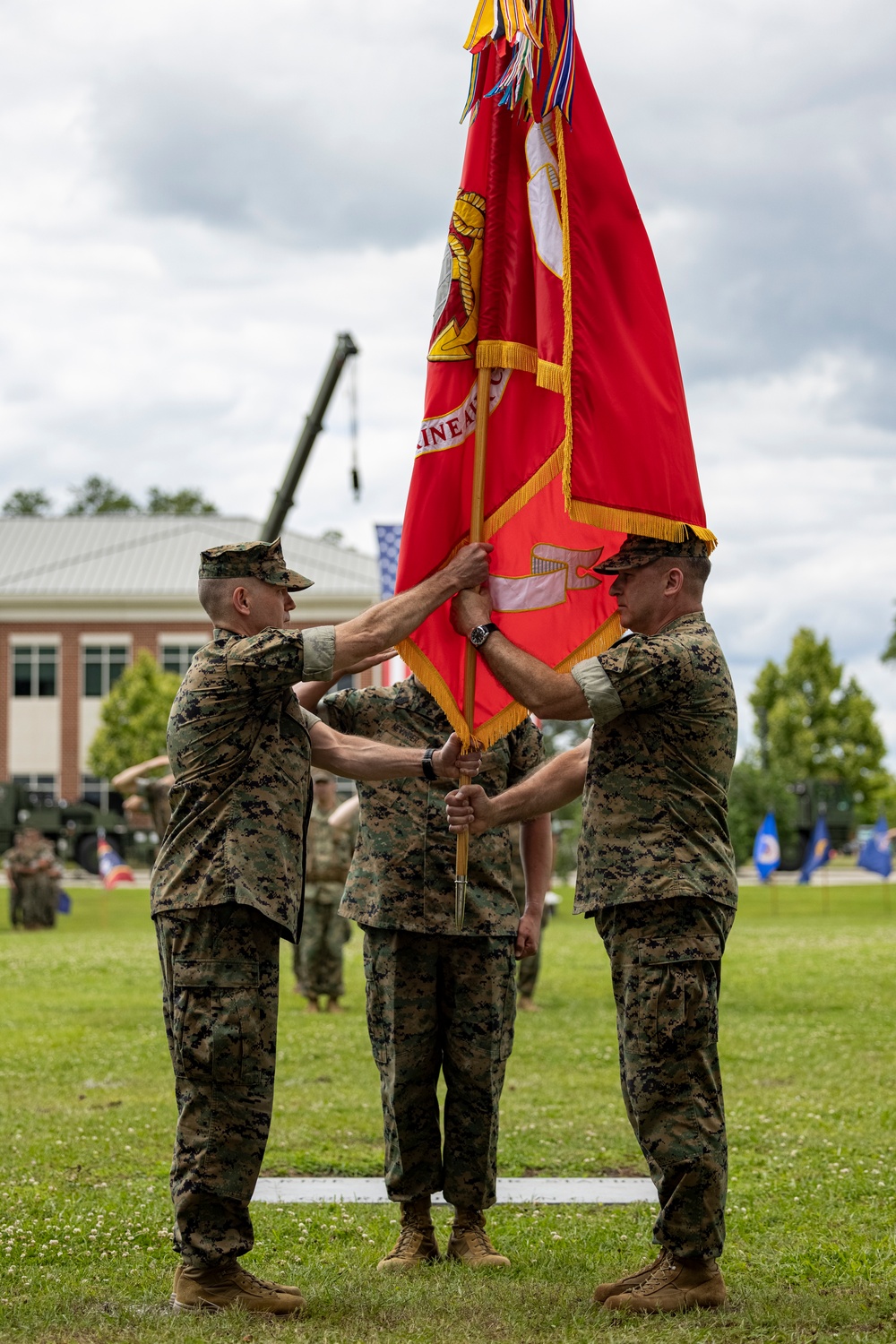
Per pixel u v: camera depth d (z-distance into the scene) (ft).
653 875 16.16
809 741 215.72
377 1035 19.07
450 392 19.26
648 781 16.51
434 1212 22.18
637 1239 19.70
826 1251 18.89
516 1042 41.81
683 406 18.25
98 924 103.04
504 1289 16.52
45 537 225.56
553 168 18.75
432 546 19.04
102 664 201.98
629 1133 28.22
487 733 19.13
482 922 18.70
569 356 17.84
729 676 17.01
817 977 60.90
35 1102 32.30
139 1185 23.81
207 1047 15.88
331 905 50.78
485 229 19.34
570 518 18.48
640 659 16.31
